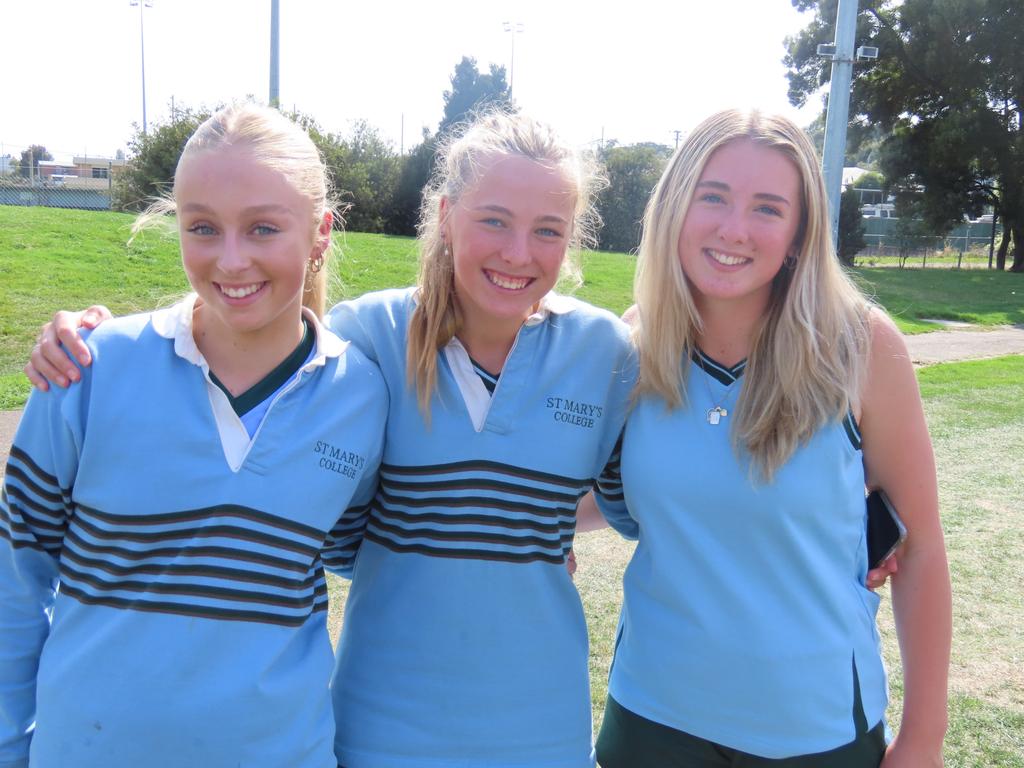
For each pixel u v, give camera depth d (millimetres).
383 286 13844
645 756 2055
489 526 2000
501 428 2025
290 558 1812
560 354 2100
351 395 1951
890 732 3500
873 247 44562
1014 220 34062
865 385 1979
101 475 1768
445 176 2096
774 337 1977
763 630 1905
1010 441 8258
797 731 1907
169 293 12148
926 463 2008
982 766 3293
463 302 2051
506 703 1995
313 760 1828
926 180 34781
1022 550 5441
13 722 1819
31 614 1839
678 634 1984
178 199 1801
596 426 2131
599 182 2396
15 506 1791
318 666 1859
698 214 1968
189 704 1702
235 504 1776
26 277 11883
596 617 4387
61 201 28578
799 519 1918
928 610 2018
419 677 1994
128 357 1823
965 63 32219
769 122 1971
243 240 1763
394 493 2057
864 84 34719
